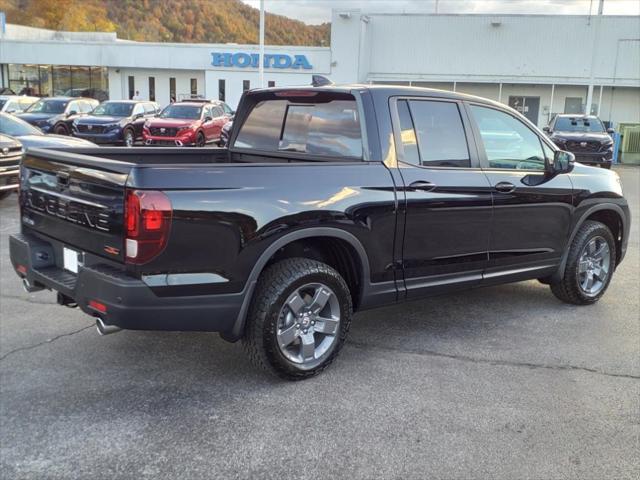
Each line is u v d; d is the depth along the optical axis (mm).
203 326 3506
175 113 20266
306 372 3922
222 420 3447
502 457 3129
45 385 3820
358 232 3957
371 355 4402
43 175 3957
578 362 4336
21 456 3055
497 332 4914
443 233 4422
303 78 34656
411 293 4379
